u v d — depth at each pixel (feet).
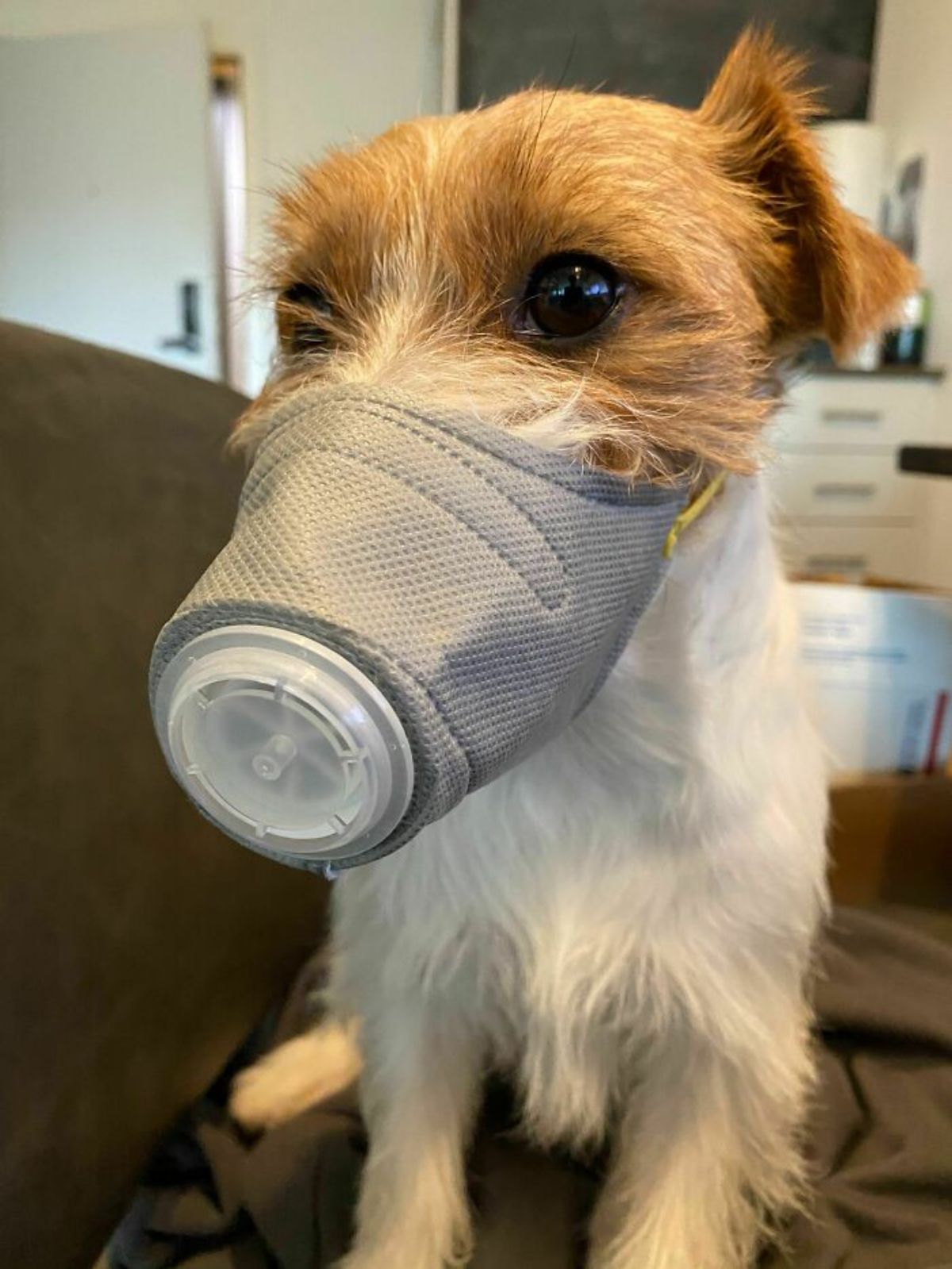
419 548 1.50
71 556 2.71
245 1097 3.25
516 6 10.79
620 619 1.96
